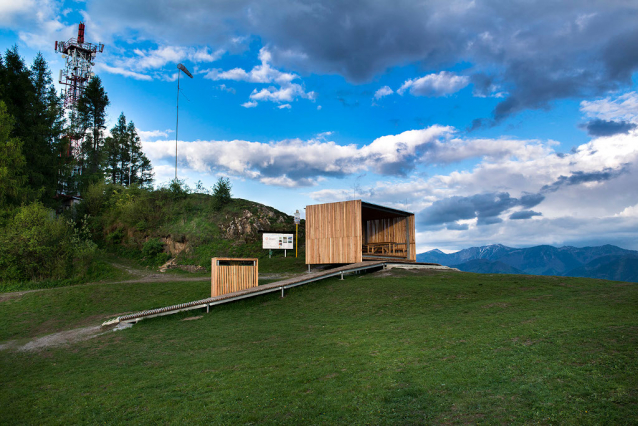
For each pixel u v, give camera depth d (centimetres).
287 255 3544
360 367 791
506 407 526
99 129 5197
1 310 1881
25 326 1673
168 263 3338
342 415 573
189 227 3772
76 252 2878
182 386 780
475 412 526
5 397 809
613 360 643
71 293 2122
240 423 580
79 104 5009
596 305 1170
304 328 1295
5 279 2611
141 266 3350
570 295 1418
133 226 3806
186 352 1098
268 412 610
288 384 733
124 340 1311
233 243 3700
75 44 5944
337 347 990
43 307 1923
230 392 716
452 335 963
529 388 577
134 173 5662
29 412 710
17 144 3216
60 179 4225
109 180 4847
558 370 636
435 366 741
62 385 873
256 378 788
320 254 2638
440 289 1695
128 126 5628
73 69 5925
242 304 1778
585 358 673
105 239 3781
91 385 853
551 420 472
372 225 3344
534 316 1083
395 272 2316
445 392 610
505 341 845
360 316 1424
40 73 4162
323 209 2664
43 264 2744
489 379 636
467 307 1362
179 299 2036
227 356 1005
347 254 2500
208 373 858
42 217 2880
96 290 2180
